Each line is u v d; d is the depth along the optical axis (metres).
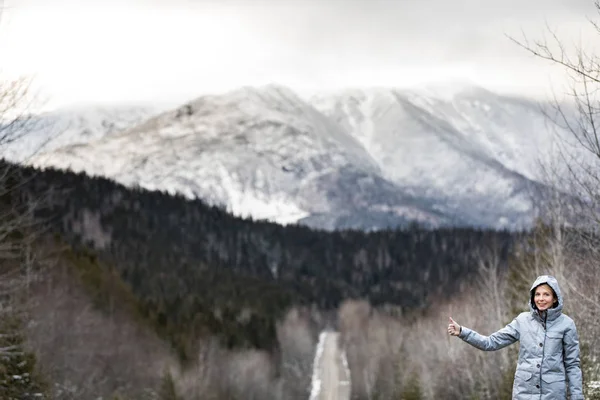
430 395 51.53
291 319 129.62
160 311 82.88
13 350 23.28
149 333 68.50
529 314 9.26
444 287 127.44
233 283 134.25
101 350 52.22
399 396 60.16
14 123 15.66
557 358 8.95
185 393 65.88
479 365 36.56
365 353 110.44
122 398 46.19
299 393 100.06
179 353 73.69
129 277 100.62
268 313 125.31
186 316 91.62
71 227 107.94
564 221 22.28
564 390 8.91
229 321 102.69
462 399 42.91
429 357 59.19
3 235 17.72
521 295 29.84
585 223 17.97
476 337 9.29
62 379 39.44
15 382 23.41
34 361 24.78
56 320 42.44
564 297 20.47
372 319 130.75
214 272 135.50
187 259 137.50
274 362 105.06
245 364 88.81
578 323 19.75
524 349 9.10
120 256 112.56
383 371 88.94
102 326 54.53
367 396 91.50
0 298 21.59
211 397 72.38
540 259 26.05
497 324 31.47
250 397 87.44
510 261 34.84
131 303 70.38
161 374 61.75
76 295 51.19
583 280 20.58
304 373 113.00
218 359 84.69
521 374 9.09
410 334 84.75
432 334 60.53
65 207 114.62
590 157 14.89
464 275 123.75
